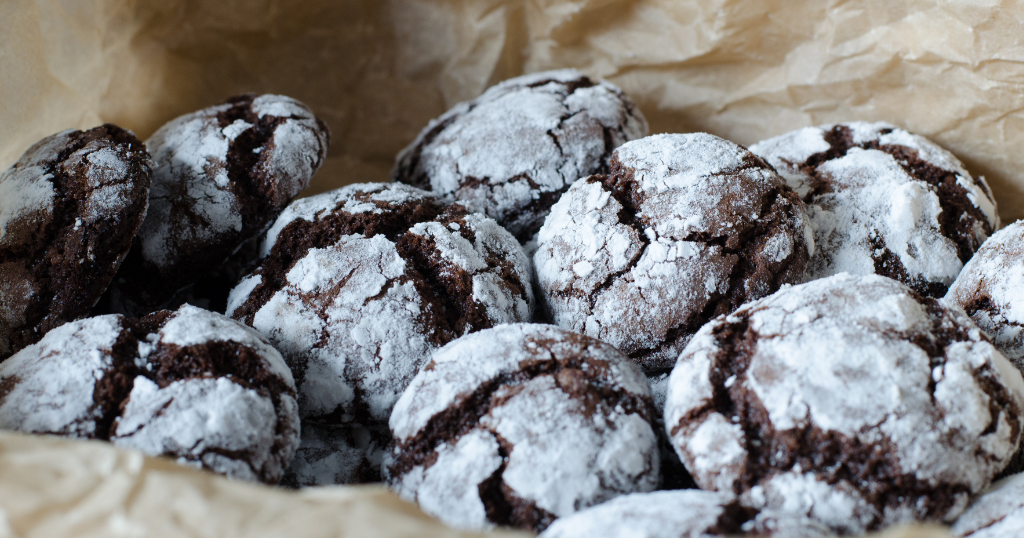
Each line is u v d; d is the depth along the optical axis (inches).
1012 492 10.4
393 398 11.6
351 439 11.8
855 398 10.4
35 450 9.9
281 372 11.2
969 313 11.7
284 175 12.5
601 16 14.1
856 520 10.3
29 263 11.8
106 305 12.7
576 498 10.6
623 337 11.8
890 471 10.3
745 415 10.6
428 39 14.7
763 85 13.8
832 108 13.6
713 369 10.9
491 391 11.0
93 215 11.7
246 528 9.6
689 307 11.6
